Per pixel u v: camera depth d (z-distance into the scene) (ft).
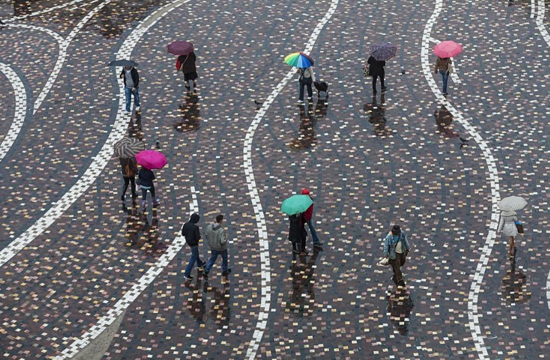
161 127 296.10
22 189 272.92
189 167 277.44
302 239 243.60
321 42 335.88
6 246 251.60
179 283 236.63
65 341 221.66
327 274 237.04
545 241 243.81
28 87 319.88
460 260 239.30
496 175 268.62
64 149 288.92
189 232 232.94
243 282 235.61
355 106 301.02
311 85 303.07
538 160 273.75
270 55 330.13
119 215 260.62
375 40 335.67
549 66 317.42
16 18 360.69
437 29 340.39
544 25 340.18
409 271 236.43
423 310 224.74
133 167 259.39
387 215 255.50
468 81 310.65
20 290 236.84
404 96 304.50
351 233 249.96
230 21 352.08
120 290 235.81
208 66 325.42
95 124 299.38
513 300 226.17
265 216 257.34
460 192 262.67
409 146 282.15
